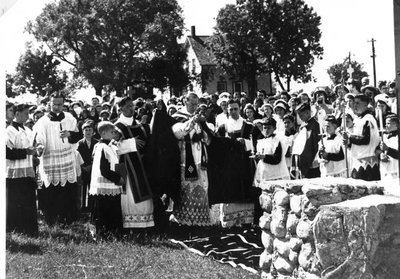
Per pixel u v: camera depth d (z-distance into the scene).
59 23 26.19
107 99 13.52
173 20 19.97
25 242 6.82
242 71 10.68
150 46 20.34
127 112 7.56
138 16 21.12
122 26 21.81
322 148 7.12
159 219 7.50
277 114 8.49
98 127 7.24
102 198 7.20
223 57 10.81
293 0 9.84
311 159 7.49
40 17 27.70
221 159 7.72
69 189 8.16
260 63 10.45
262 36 10.12
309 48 9.75
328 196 4.86
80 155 9.15
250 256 6.21
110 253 6.33
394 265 4.51
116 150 7.29
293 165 7.79
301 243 4.93
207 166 7.70
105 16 22.50
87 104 12.91
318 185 4.96
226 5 10.55
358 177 6.55
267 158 7.58
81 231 7.63
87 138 9.20
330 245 4.60
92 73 24.73
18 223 7.34
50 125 8.07
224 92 10.77
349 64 7.90
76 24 25.27
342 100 6.90
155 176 7.43
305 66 9.92
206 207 7.78
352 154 6.66
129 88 8.02
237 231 7.54
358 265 4.50
